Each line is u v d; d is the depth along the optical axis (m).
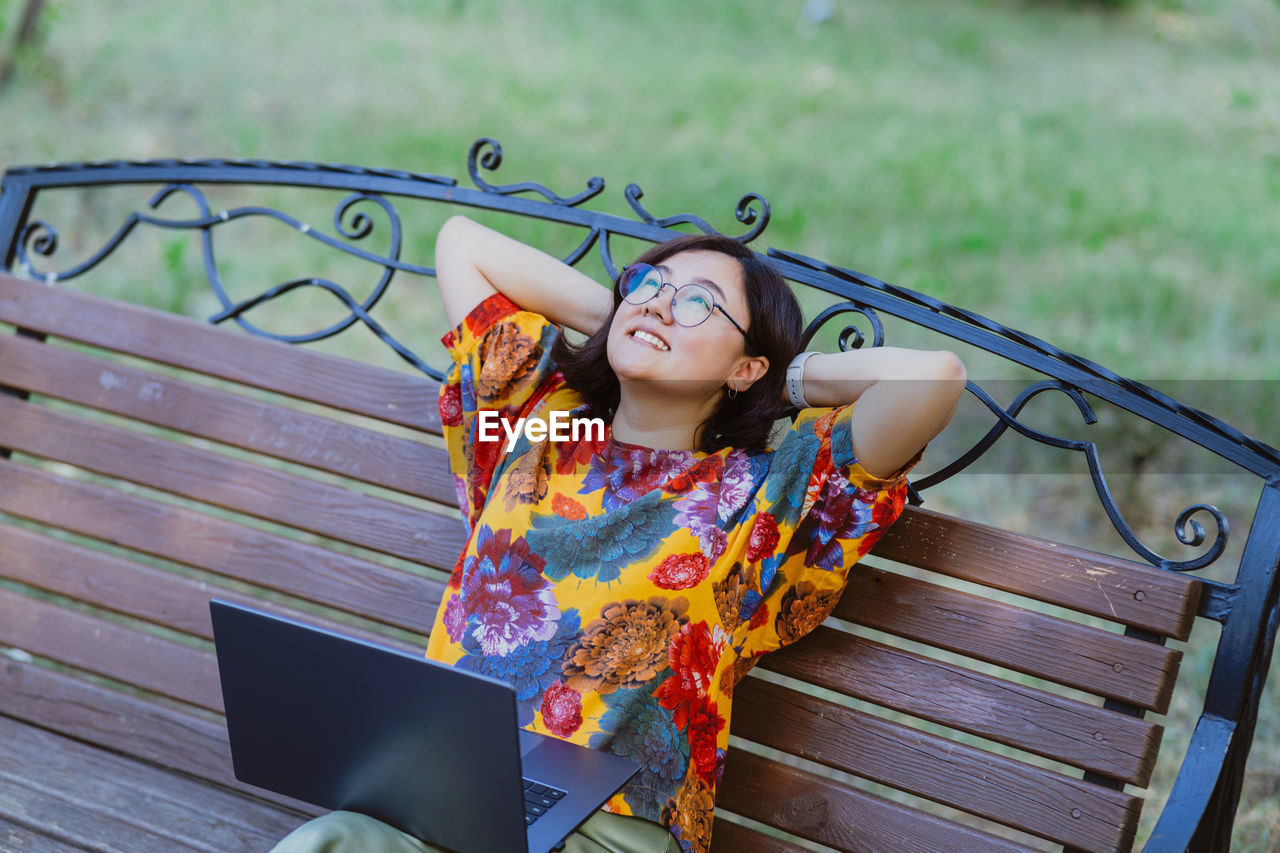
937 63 10.30
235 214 2.50
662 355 1.89
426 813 1.59
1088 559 1.90
